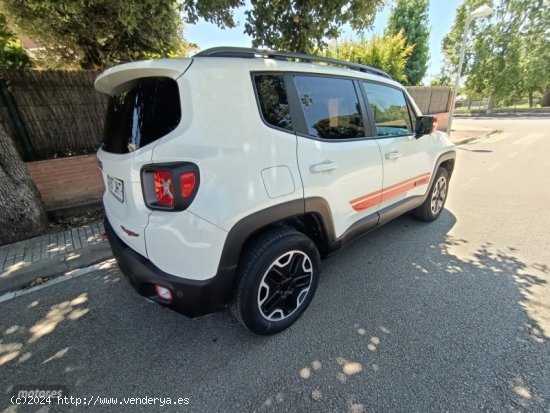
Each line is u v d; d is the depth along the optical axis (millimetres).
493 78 26141
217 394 1644
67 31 5797
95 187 4555
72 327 2168
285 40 4484
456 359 1815
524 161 7336
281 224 2031
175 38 6703
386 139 2697
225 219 1551
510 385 1638
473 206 4449
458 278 2668
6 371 1806
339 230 2316
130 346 1984
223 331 2104
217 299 1695
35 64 6391
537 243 3293
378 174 2578
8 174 3312
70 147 4480
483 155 8273
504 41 24656
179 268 1577
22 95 4027
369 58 11961
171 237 1523
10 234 3316
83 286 2672
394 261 2979
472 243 3322
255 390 1659
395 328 2084
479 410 1509
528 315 2180
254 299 1831
